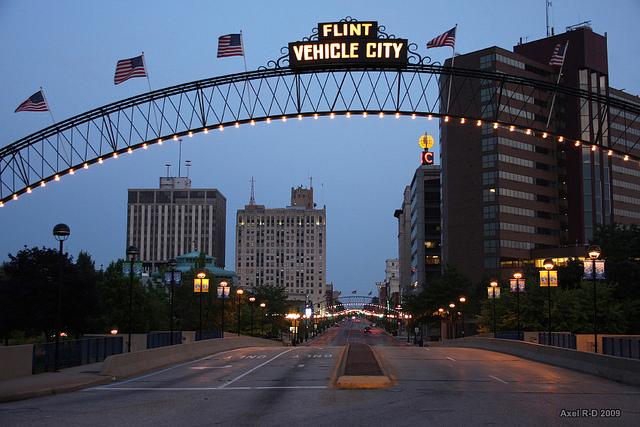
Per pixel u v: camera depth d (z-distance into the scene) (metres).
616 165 144.38
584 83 138.88
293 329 122.50
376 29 36.44
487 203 135.25
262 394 21.91
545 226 140.50
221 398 20.91
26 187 37.88
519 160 137.62
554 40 141.88
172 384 25.80
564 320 67.19
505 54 132.88
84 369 30.14
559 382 25.59
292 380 26.66
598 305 66.81
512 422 15.70
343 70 37.00
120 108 38.59
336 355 44.50
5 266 62.97
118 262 75.38
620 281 74.75
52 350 29.91
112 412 17.92
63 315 60.81
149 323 74.62
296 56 36.72
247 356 44.16
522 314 70.00
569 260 84.44
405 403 19.25
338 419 16.27
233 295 96.56
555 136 38.53
